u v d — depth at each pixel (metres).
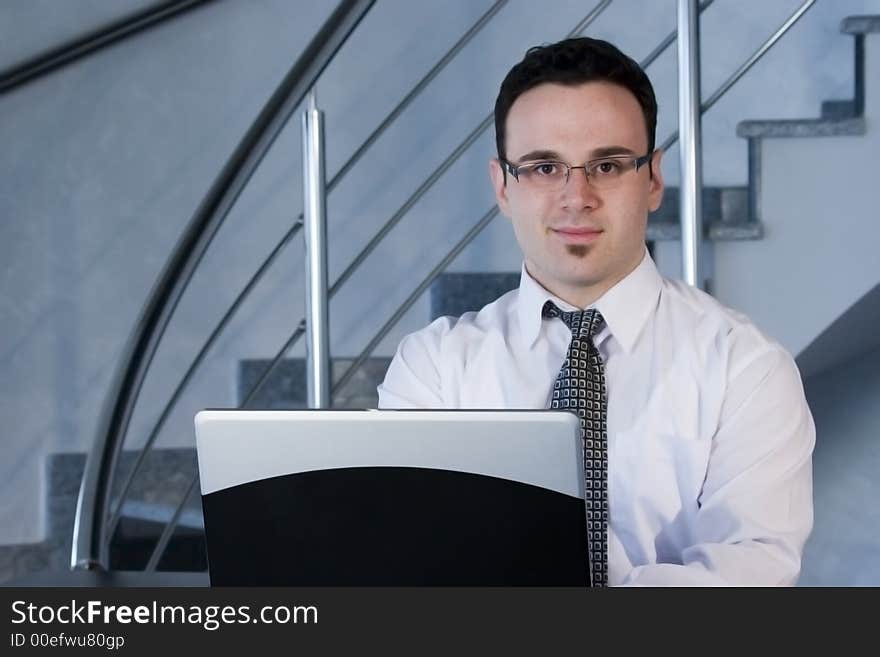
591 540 1.33
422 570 0.96
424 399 1.55
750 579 1.22
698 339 1.43
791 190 2.48
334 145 3.26
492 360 1.52
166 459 3.05
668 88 3.23
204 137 3.25
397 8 3.25
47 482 3.06
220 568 0.99
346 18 2.19
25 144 3.20
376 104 3.26
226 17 3.24
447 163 2.66
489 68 3.27
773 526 1.31
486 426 0.94
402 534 0.95
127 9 3.21
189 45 3.23
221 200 2.28
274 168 3.26
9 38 3.16
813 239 2.49
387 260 3.28
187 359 3.25
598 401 1.37
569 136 1.32
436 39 3.26
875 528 3.19
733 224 2.47
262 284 3.27
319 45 2.21
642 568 1.22
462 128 3.27
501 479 0.94
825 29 3.23
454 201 3.28
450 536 0.95
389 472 0.95
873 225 2.47
